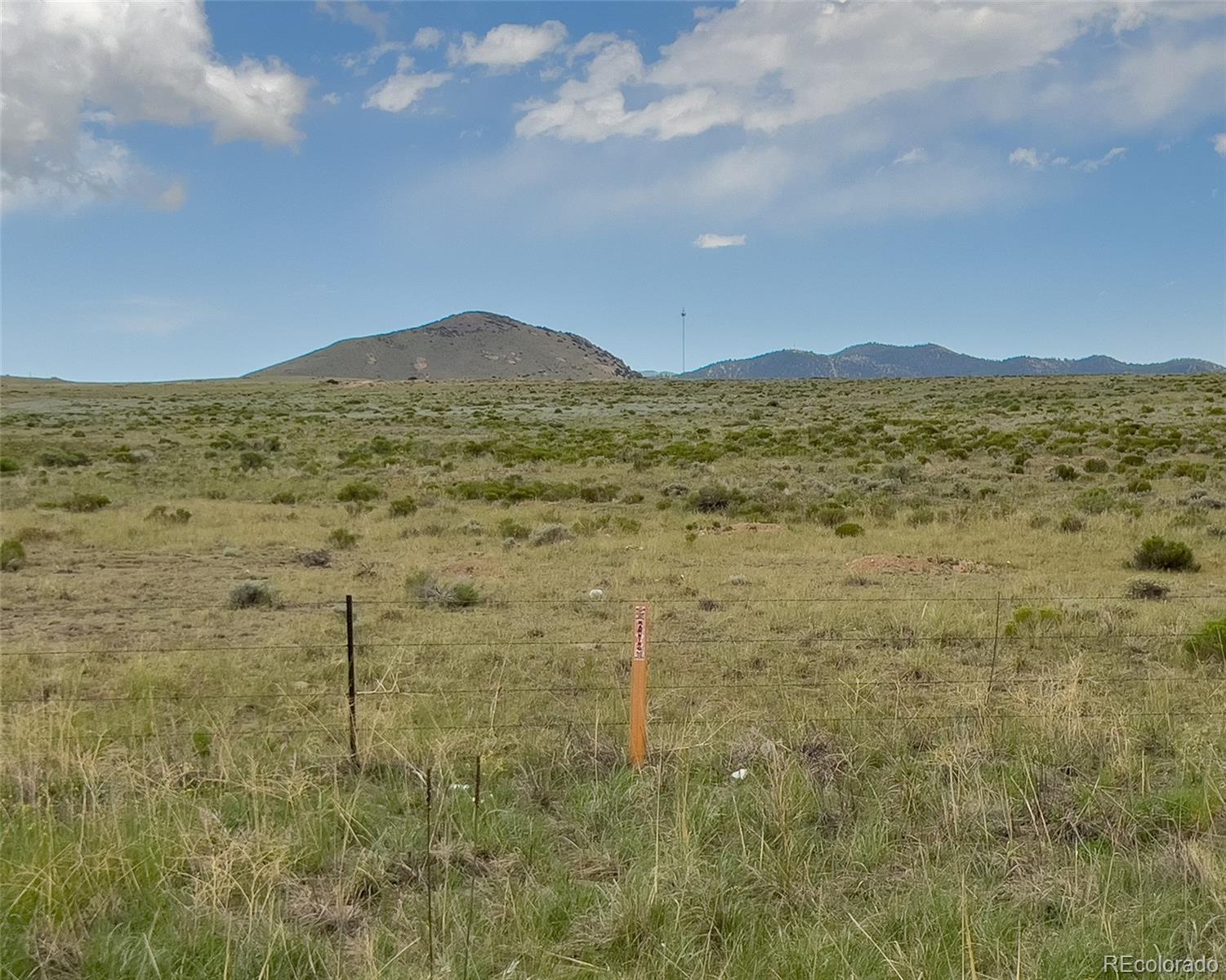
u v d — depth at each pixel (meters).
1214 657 10.05
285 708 8.46
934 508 25.44
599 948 4.57
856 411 65.38
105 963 4.33
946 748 6.77
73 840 5.37
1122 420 48.19
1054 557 18.17
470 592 14.16
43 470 37.50
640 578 16.06
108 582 16.19
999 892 5.09
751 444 44.59
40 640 11.88
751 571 16.83
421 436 55.31
